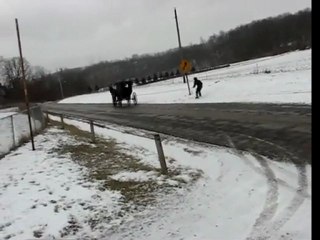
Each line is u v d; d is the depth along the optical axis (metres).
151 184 10.14
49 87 137.00
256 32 139.75
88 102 60.53
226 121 18.52
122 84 36.97
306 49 83.81
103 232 7.46
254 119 17.59
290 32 132.38
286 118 16.34
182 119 21.72
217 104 26.41
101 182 10.46
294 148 11.64
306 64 45.47
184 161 12.73
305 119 15.41
